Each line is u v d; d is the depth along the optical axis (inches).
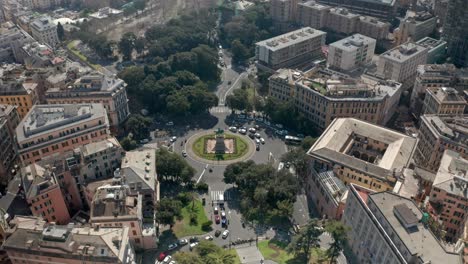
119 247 7839.6
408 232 7608.3
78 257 7657.5
